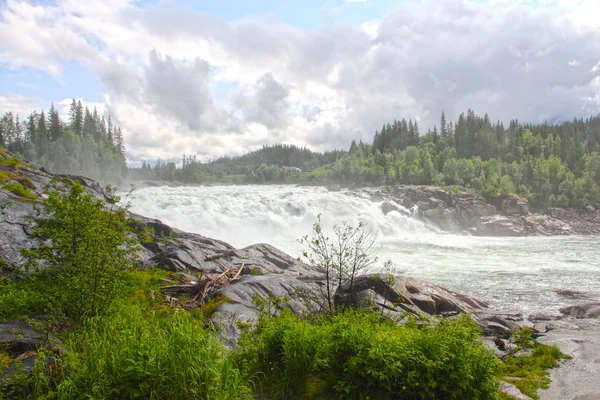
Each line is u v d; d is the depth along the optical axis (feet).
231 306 33.96
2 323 24.93
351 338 21.83
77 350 20.04
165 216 131.03
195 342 19.08
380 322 28.86
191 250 56.39
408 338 22.26
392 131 503.20
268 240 132.77
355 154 414.21
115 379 16.98
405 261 94.58
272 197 183.93
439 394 20.54
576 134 434.71
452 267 86.63
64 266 25.90
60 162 301.22
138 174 471.21
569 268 86.58
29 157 294.25
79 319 24.30
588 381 27.58
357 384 20.61
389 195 231.30
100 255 25.49
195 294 40.91
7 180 60.95
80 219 27.30
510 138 422.00
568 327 44.68
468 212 224.94
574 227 235.61
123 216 31.94
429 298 45.39
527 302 57.52
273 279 41.50
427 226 201.05
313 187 287.28
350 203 190.60
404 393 20.11
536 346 35.24
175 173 467.93
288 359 21.90
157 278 43.45
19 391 17.24
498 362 22.36
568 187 280.72
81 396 16.30
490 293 62.80
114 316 24.68
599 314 50.21
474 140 418.92
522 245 136.26
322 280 49.80
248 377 22.30
